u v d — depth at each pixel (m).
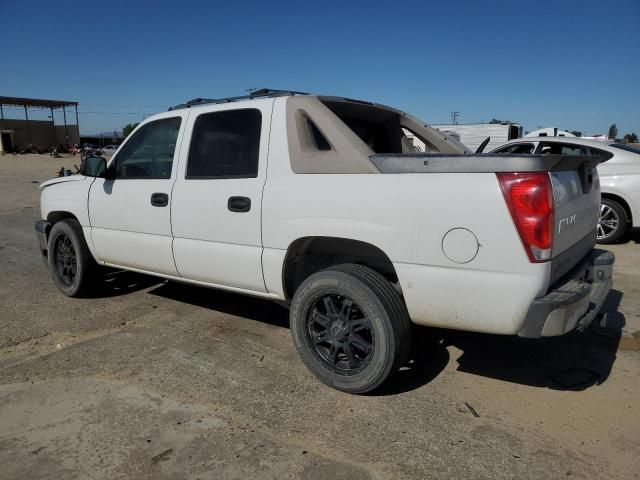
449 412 3.17
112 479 2.56
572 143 8.36
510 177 2.81
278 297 3.78
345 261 3.79
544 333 2.81
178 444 2.84
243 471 2.62
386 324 3.16
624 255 7.36
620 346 4.15
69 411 3.18
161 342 4.25
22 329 4.57
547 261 2.82
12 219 11.47
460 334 4.39
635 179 7.78
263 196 3.66
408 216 3.07
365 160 3.28
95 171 4.75
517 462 2.68
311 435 2.93
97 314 4.96
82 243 5.20
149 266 4.59
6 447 2.82
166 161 4.42
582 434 2.94
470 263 2.92
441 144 4.73
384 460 2.71
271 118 3.74
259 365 3.82
